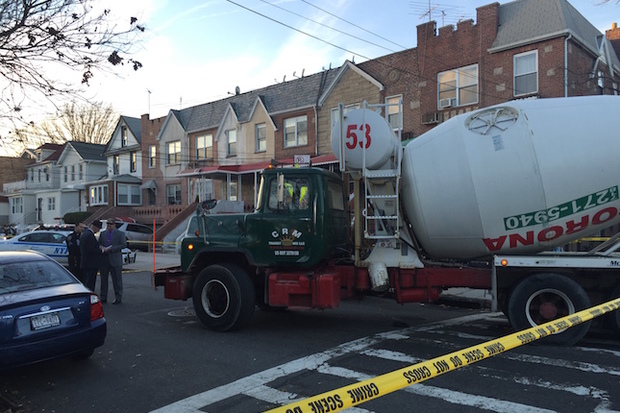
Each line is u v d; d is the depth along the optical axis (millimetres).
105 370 5430
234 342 6566
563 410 4082
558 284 6164
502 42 16984
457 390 4609
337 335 6957
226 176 25547
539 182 6148
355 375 5090
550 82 16016
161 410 4254
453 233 6703
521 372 5113
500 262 6355
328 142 22500
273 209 7090
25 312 4781
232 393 4633
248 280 7164
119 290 9781
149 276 14398
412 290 6980
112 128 51781
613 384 4715
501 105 6535
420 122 19172
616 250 7148
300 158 7719
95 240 9578
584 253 6641
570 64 16062
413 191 6777
